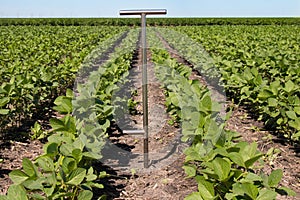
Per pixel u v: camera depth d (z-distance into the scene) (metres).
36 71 8.42
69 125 4.52
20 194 3.06
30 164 3.38
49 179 3.37
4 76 8.71
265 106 6.59
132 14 5.42
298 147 6.27
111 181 5.21
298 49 14.09
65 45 19.11
